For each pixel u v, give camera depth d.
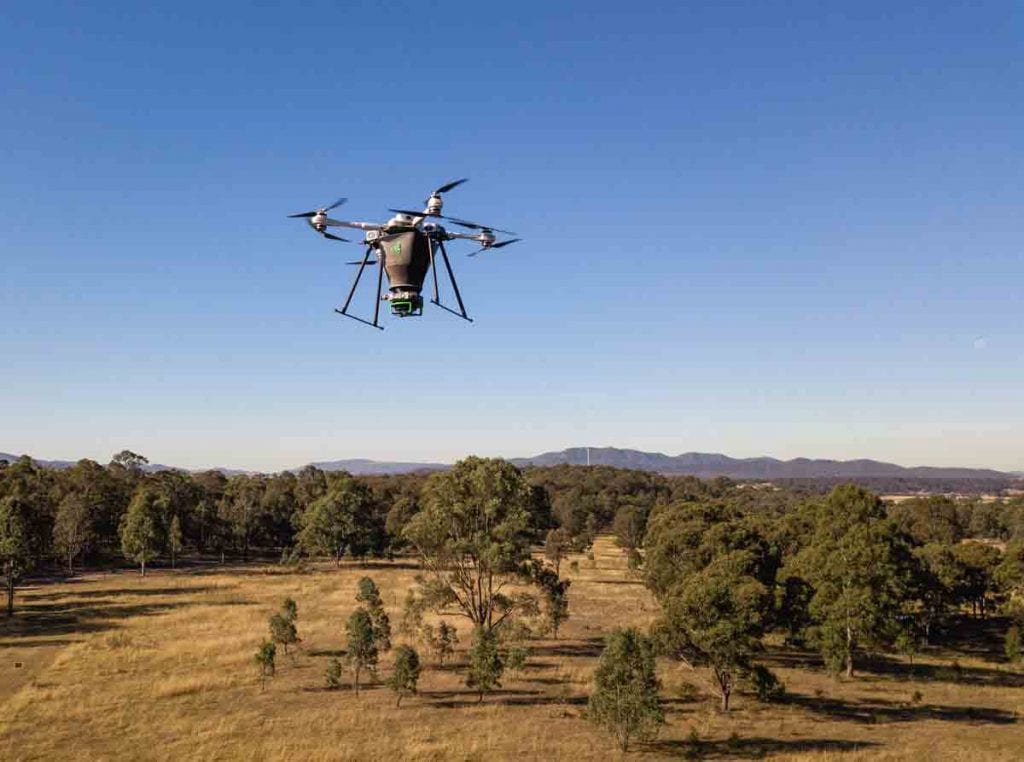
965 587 63.06
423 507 50.03
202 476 158.50
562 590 50.44
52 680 38.28
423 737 29.62
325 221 18.23
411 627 50.75
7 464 126.81
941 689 41.28
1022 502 158.88
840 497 52.66
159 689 36.38
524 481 48.41
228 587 77.19
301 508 131.00
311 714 32.66
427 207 17.66
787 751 29.31
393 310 18.12
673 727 32.44
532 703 35.28
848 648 43.81
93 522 97.44
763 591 36.69
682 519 58.59
